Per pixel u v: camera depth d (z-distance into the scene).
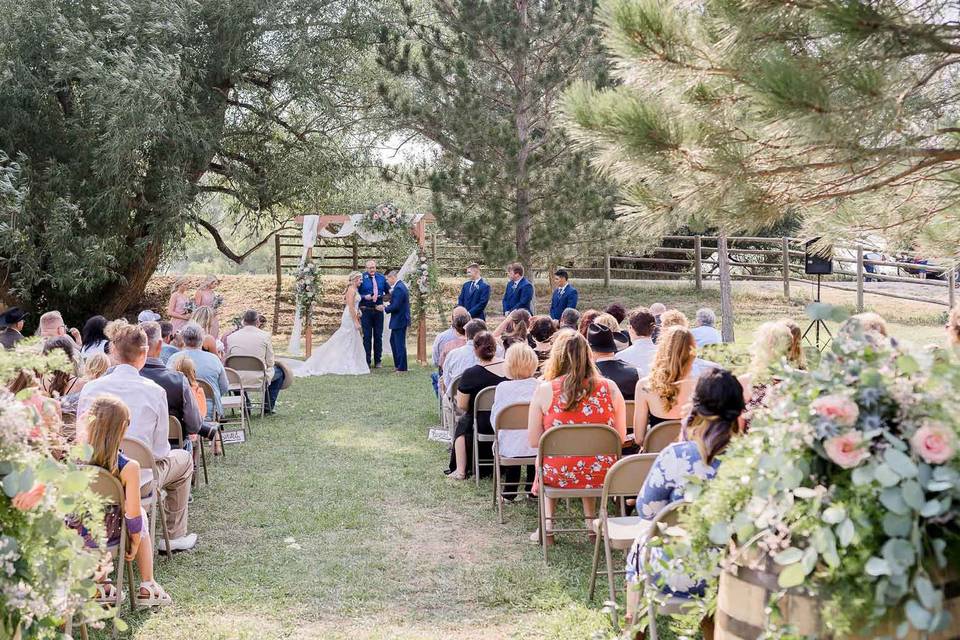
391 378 13.49
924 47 3.73
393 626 4.33
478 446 7.26
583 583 4.87
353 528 5.98
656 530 3.44
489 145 16.23
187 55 18.14
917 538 2.14
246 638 4.18
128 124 16.36
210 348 8.77
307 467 7.74
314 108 20.38
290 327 20.72
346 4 19.67
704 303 20.06
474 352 7.39
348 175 20.91
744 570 2.48
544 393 5.40
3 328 8.96
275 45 19.66
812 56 3.92
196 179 19.50
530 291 13.48
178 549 5.49
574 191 15.89
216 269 49.44
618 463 4.39
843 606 2.21
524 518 6.17
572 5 16.17
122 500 4.23
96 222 17.78
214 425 7.24
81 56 16.55
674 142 4.27
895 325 16.66
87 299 19.80
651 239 16.66
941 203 5.05
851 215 5.11
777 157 4.45
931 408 2.23
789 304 19.75
